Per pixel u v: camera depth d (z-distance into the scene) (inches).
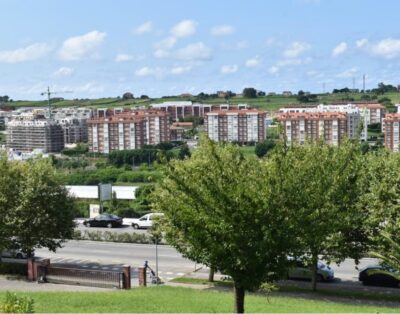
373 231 1107.3
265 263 640.4
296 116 6151.6
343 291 1236.5
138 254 1716.3
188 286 1295.5
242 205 618.8
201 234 637.3
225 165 660.7
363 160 1111.6
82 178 4495.6
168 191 703.7
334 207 665.6
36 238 1406.3
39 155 1857.8
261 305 976.3
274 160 643.5
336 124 6008.9
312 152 979.9
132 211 2556.6
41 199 1408.7
